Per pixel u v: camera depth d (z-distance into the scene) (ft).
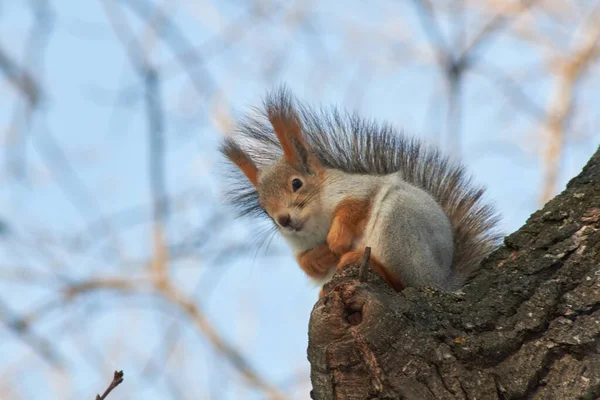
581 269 25.76
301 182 36.09
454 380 23.25
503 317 24.66
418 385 23.25
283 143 36.99
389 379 23.41
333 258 34.78
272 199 36.45
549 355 23.66
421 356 23.59
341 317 24.34
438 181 37.06
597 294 24.70
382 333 23.77
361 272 25.43
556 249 26.66
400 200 32.14
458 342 23.90
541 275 25.91
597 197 28.25
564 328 24.02
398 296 25.46
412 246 31.35
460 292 25.79
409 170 37.52
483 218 35.58
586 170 30.04
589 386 22.88
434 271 31.48
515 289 25.43
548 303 24.72
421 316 24.63
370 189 33.65
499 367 23.67
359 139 38.52
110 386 23.77
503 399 23.22
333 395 23.79
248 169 39.42
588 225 27.17
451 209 35.91
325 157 38.29
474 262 33.96
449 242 33.17
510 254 27.81
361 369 23.73
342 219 33.32
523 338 24.03
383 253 31.48
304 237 35.99
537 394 23.21
